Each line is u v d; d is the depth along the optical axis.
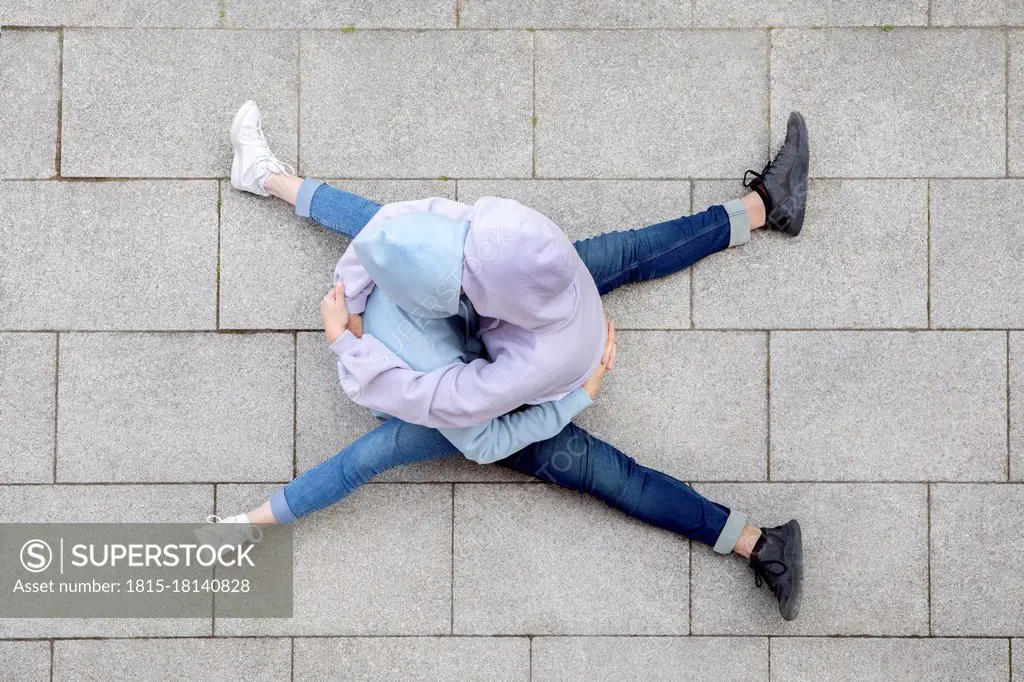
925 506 2.81
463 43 2.80
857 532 2.81
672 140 2.82
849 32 2.80
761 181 2.72
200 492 2.79
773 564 2.64
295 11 2.80
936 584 2.81
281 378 2.79
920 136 2.79
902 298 2.82
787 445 2.81
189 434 2.79
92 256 2.79
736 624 2.79
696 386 2.81
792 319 2.81
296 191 2.66
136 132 2.79
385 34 2.80
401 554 2.79
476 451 2.36
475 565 2.78
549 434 2.37
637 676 2.78
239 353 2.79
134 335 2.79
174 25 2.79
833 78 2.80
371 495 2.79
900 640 2.80
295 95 2.80
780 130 2.81
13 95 2.79
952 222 2.80
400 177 2.81
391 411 2.28
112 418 2.78
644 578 2.79
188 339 2.79
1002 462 2.81
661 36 2.81
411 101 2.80
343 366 2.30
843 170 2.80
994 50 2.79
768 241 2.81
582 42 2.81
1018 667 2.80
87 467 2.78
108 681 2.78
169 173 2.79
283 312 2.79
